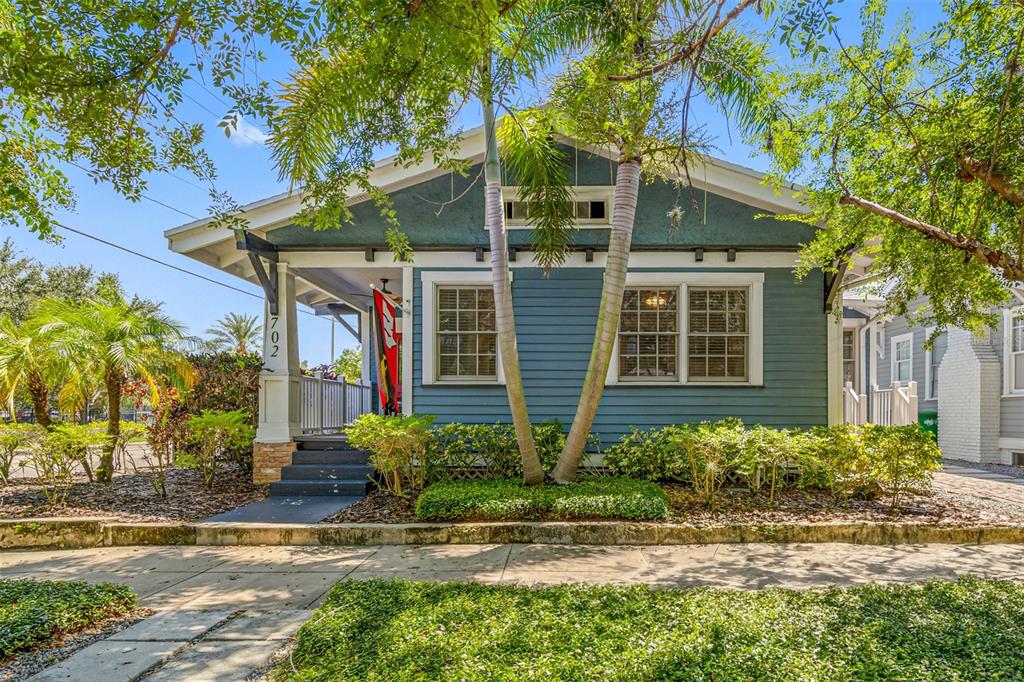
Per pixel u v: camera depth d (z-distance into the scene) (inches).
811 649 110.5
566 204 287.7
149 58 135.0
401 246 271.3
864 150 230.8
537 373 336.5
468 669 104.1
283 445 330.6
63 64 128.3
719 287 338.6
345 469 318.7
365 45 142.1
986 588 151.7
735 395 331.3
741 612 131.9
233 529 236.2
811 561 202.5
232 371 377.4
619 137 230.1
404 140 211.6
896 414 441.1
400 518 252.5
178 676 116.2
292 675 109.9
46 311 320.5
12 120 162.9
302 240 338.6
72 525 238.1
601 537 232.2
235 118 157.8
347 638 121.3
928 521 241.1
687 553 214.8
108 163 173.5
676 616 129.7
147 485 334.6
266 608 160.1
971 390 485.1
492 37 160.6
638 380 336.8
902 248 240.7
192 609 158.9
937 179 214.5
